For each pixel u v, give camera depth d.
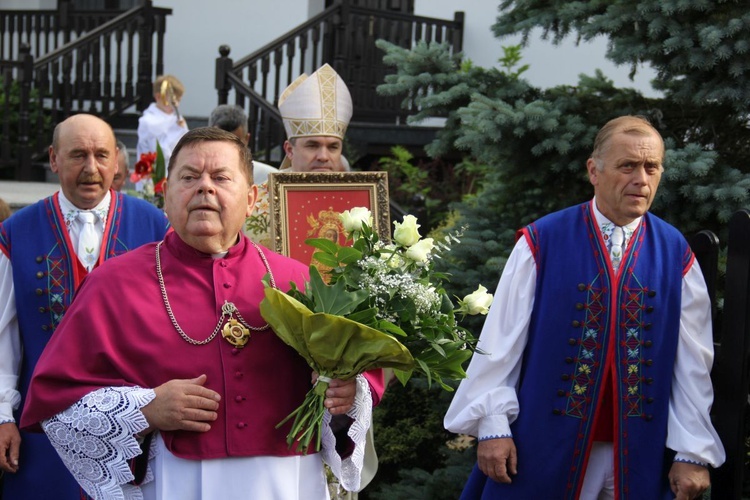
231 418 2.70
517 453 3.72
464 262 5.50
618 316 3.67
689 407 3.70
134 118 12.92
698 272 3.79
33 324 3.88
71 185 3.97
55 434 2.69
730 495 3.81
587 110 5.60
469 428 3.78
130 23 12.68
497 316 3.79
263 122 9.98
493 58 11.70
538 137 5.31
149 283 2.79
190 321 2.75
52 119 12.18
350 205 4.34
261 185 4.54
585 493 3.75
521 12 5.86
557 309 3.71
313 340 2.61
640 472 3.64
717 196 4.69
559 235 3.79
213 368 2.72
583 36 5.42
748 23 4.75
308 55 13.55
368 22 11.11
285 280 2.93
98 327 2.71
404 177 10.30
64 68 12.34
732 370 3.83
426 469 6.02
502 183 5.74
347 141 9.76
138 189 7.26
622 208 3.65
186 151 2.79
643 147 3.60
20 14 14.12
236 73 10.09
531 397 3.72
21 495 3.82
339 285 2.66
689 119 5.58
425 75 5.75
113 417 2.59
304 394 2.84
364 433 2.87
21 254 3.94
